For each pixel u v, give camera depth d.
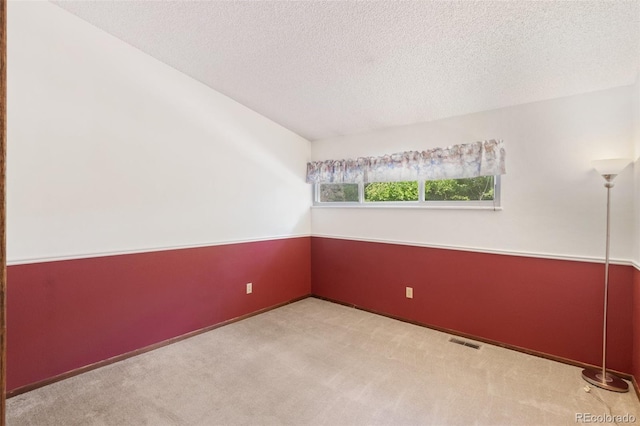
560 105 2.55
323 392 2.14
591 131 2.44
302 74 2.78
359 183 3.87
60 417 1.88
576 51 2.06
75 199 2.36
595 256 2.43
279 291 3.96
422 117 3.21
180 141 2.99
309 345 2.85
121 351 2.60
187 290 3.04
